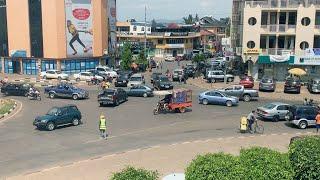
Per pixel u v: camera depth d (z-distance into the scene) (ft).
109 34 254.27
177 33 373.20
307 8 179.32
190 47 390.63
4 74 226.17
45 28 217.77
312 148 48.83
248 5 184.24
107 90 133.28
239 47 205.77
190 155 78.79
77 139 91.09
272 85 162.30
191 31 396.57
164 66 300.40
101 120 92.53
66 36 220.43
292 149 50.03
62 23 218.18
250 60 185.26
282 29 183.32
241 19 206.08
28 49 222.69
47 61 221.66
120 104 135.85
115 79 188.03
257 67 188.55
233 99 131.85
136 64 257.34
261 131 99.04
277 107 111.86
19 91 152.66
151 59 300.20
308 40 180.96
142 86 152.46
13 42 224.94
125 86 174.91
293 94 157.38
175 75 196.65
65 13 218.59
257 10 183.32
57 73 200.54
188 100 122.11
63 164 73.97
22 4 219.61
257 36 184.55
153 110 123.95
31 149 83.56
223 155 46.47
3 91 154.92
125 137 92.84
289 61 181.68
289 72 173.58
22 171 70.44
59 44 218.18
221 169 43.45
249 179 43.96
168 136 93.81
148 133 96.53
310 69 183.93
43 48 220.23
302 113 103.24
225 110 125.18
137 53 321.73
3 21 226.79
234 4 246.27
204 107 130.00
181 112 120.98
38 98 145.79
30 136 93.61
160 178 66.08
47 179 66.44
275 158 46.60
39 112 121.49
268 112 110.73
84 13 225.15
